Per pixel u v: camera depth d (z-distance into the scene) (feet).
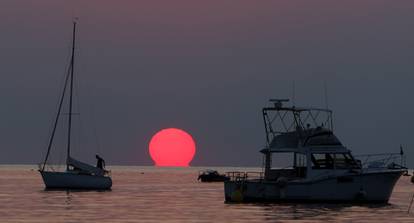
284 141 538.47
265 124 549.95
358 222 430.61
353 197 518.78
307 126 533.96
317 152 521.65
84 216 476.95
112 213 501.97
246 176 561.84
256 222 431.84
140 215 486.38
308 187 518.78
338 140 526.57
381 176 518.37
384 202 524.93
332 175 516.73
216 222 435.12
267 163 552.82
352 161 523.29
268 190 534.37
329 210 496.23
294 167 545.03
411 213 483.92
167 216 477.36
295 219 444.55
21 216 474.08
